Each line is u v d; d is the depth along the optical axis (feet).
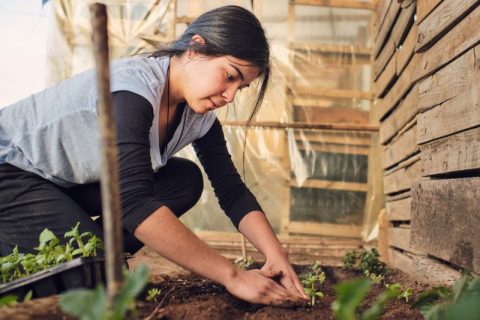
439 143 7.84
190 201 7.82
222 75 5.81
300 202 16.17
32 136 6.41
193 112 6.88
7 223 6.42
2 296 4.89
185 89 6.12
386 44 12.36
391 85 11.99
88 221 6.34
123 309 2.63
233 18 5.78
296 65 16.25
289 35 16.24
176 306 5.22
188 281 6.87
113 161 2.64
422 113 8.69
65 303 2.71
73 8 15.81
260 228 6.72
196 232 16.03
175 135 6.83
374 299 6.50
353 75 16.21
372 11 16.17
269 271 5.99
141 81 5.80
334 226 16.12
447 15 7.28
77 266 4.79
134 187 5.27
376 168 16.05
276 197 16.19
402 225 11.05
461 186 6.73
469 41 6.56
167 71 6.20
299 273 10.16
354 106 16.21
